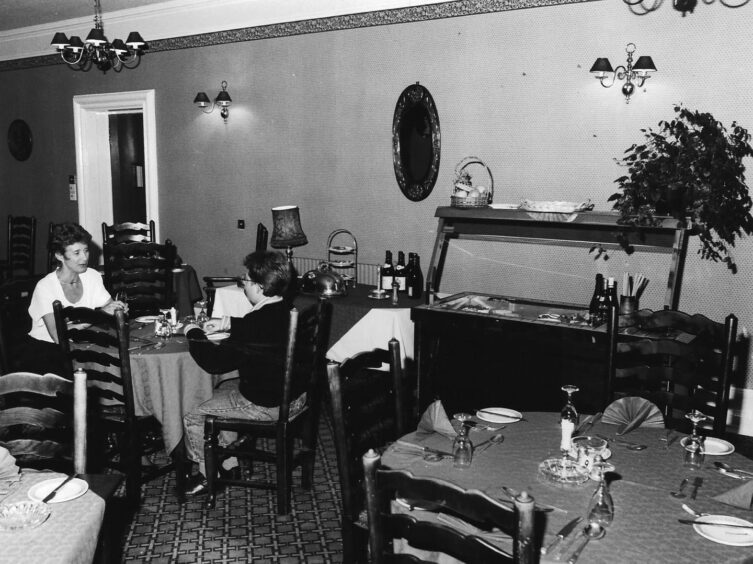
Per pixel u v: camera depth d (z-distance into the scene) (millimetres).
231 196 6656
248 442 3770
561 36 4656
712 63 4215
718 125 4199
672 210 3969
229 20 6305
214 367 3258
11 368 3689
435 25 5152
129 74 7180
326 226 6023
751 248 4211
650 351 2906
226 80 6477
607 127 4582
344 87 5723
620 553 1658
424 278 5426
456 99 5125
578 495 1960
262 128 6312
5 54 8164
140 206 8578
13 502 1828
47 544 1597
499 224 5039
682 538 1734
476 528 1805
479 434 2432
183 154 6930
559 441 2373
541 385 4047
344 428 2320
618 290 4645
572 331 3873
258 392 3322
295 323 3139
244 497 3498
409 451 2270
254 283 3342
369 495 1634
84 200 7941
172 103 6914
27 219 7191
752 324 4266
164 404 3422
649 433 2471
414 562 1628
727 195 4043
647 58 4164
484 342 4180
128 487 3324
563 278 4848
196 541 3068
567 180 4770
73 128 7832
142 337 3719
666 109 4387
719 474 2125
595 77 4566
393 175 5559
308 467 3541
